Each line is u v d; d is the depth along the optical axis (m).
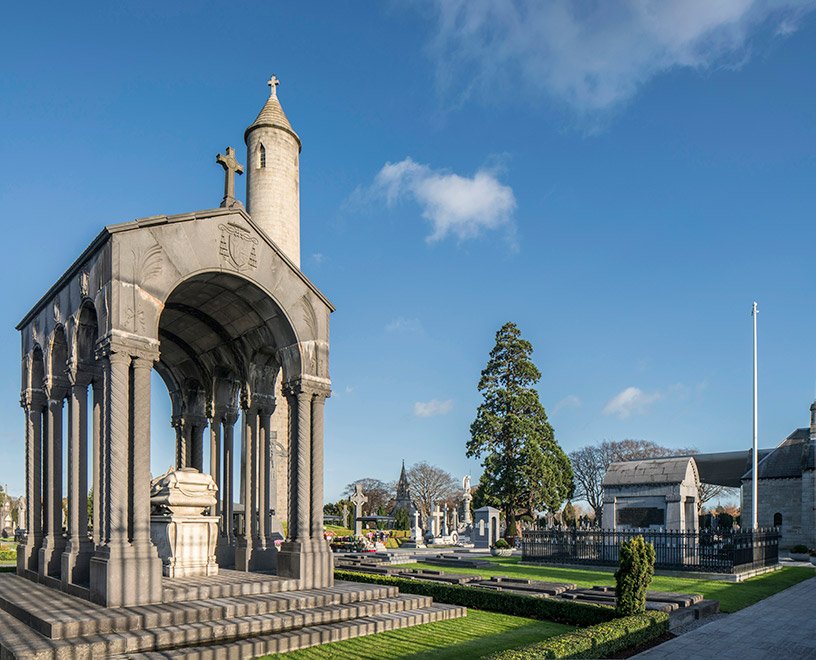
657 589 21.84
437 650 12.48
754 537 28.86
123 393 14.31
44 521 20.47
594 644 11.77
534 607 16.67
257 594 15.34
